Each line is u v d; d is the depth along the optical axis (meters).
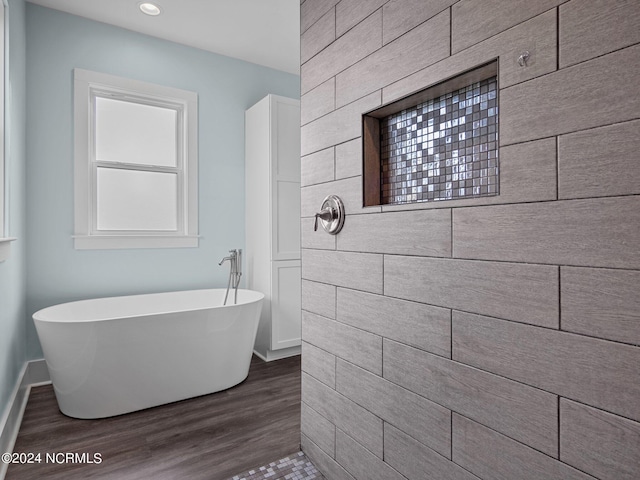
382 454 1.35
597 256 0.79
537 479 0.89
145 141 3.18
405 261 1.26
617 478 0.76
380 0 1.34
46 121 2.71
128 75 3.01
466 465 1.06
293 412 2.27
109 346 2.16
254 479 1.64
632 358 0.74
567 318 0.84
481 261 1.02
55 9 2.74
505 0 0.95
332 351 1.61
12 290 2.12
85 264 2.86
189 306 3.19
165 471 1.70
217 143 3.42
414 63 1.21
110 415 2.21
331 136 1.59
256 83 3.62
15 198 2.22
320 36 1.66
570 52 0.83
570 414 0.83
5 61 1.92
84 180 2.84
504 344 0.97
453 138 1.18
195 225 3.30
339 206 1.52
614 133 0.76
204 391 2.50
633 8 0.73
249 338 2.71
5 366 1.90
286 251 3.24
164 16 2.83
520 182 0.93
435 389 1.15
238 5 2.69
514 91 0.94
